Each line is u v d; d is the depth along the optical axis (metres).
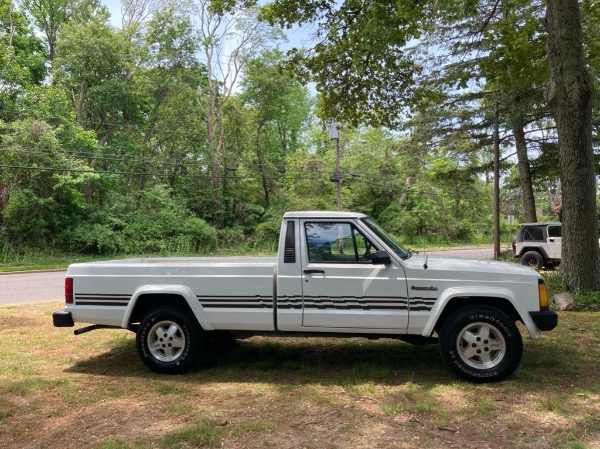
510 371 4.53
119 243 28.30
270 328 4.95
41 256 25.56
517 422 3.67
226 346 6.14
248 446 3.32
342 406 4.05
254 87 37.59
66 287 5.35
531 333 4.51
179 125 34.88
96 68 32.22
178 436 3.45
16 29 32.62
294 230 4.99
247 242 35.84
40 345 6.37
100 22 32.78
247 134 38.59
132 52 33.03
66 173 25.92
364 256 4.90
